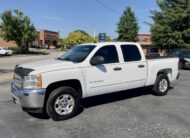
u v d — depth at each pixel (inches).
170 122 247.1
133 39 2304.4
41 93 240.1
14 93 255.8
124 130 226.8
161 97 355.6
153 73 344.8
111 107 301.9
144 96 359.9
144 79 332.5
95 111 285.3
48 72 245.6
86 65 273.1
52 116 249.8
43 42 3700.8
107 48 296.4
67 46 3026.6
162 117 263.0
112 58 297.7
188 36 1247.5
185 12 1208.2
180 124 241.3
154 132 221.5
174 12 1259.8
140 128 231.3
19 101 248.1
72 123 246.4
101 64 285.1
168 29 1273.4
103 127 234.7
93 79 278.4
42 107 243.6
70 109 260.8
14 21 2103.8
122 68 303.6
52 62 271.3
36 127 235.6
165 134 216.8
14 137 211.9
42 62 275.1
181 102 327.0
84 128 232.5
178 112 281.0
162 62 358.6
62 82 259.3
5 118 261.4
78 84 270.8
